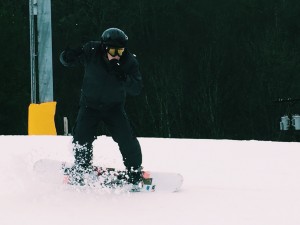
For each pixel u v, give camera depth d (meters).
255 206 3.24
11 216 2.88
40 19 7.93
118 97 3.54
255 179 4.43
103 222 2.78
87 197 3.41
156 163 5.44
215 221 2.83
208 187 3.98
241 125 29.14
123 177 3.72
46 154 5.50
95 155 5.69
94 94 3.48
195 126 28.95
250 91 29.20
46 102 7.93
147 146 6.97
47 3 7.91
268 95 29.00
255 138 28.92
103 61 3.43
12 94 25.39
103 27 29.19
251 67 29.41
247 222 2.81
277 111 28.70
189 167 5.18
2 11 27.41
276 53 28.92
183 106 29.14
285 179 4.44
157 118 28.73
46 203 3.22
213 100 29.12
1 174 4.06
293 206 3.24
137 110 28.72
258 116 29.16
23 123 25.25
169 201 3.38
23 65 26.69
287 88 28.70
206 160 5.69
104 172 3.74
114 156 5.62
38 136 7.43
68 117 27.73
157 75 29.12
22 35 27.36
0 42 26.12
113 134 3.69
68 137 7.33
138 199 3.42
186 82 29.50
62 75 28.41
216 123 28.69
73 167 3.71
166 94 28.55
